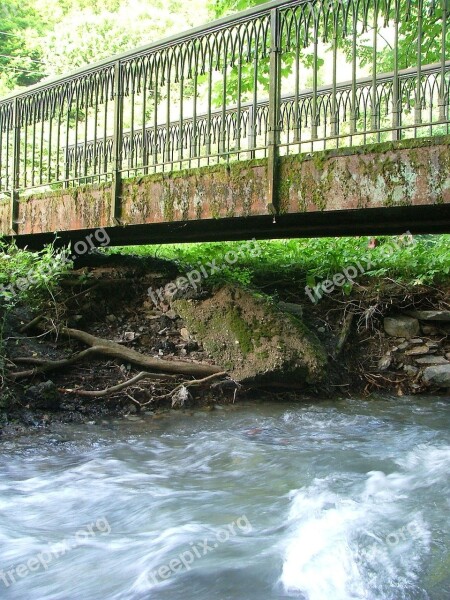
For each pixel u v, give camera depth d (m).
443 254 8.51
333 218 5.87
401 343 7.82
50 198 7.45
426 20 9.69
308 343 6.90
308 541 3.57
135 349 7.22
